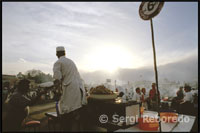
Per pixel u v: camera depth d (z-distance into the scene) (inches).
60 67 82.1
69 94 81.2
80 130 76.7
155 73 60.8
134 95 210.5
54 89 83.7
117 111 69.6
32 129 90.8
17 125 73.8
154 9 63.1
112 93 83.1
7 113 74.6
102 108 77.2
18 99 74.3
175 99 216.7
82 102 85.7
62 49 88.1
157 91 60.7
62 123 80.6
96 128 79.2
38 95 77.8
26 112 78.2
